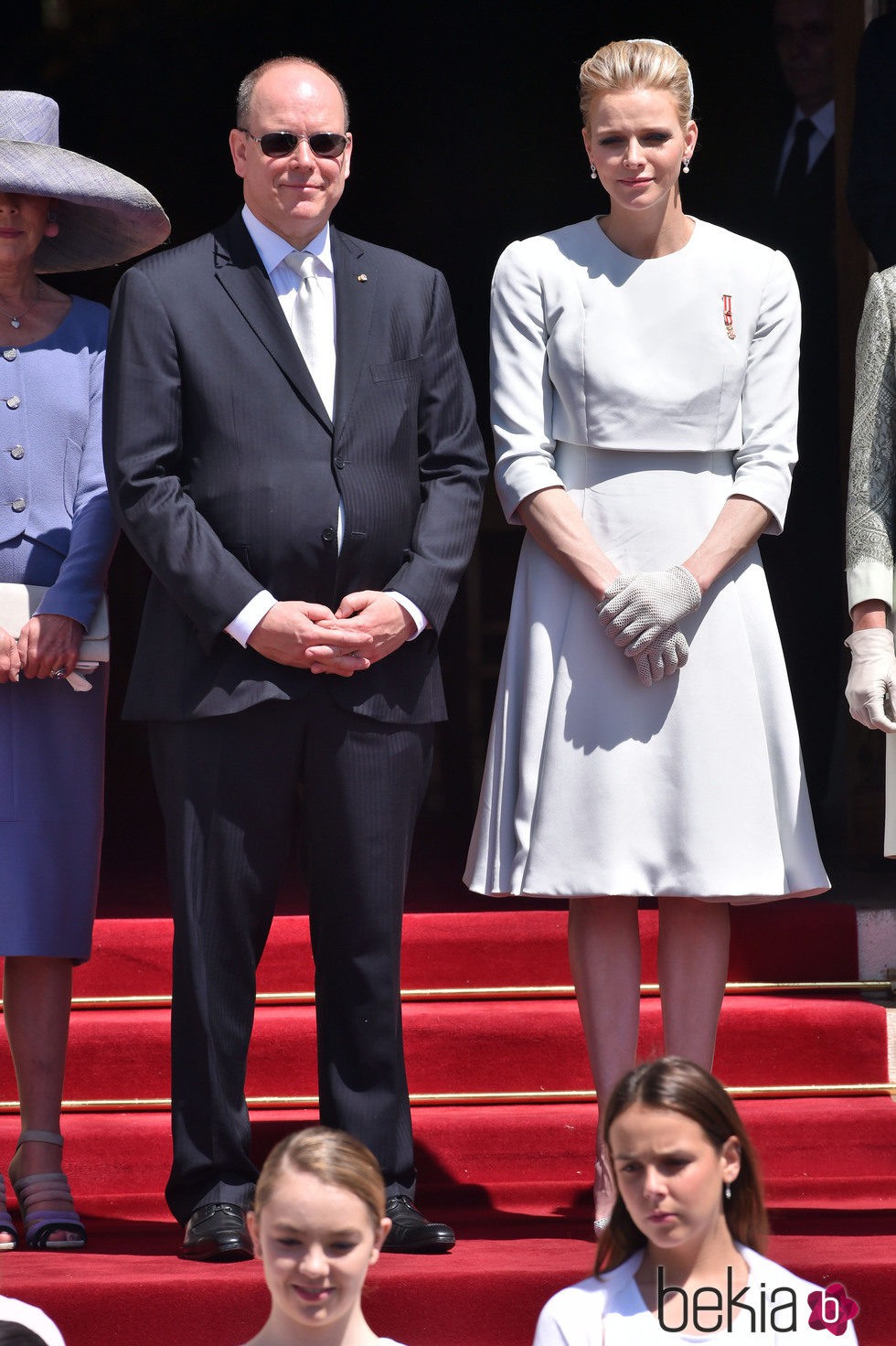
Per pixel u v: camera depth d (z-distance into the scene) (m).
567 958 19.06
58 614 14.98
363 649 14.11
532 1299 13.40
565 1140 16.77
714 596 15.09
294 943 19.06
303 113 14.36
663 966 15.33
